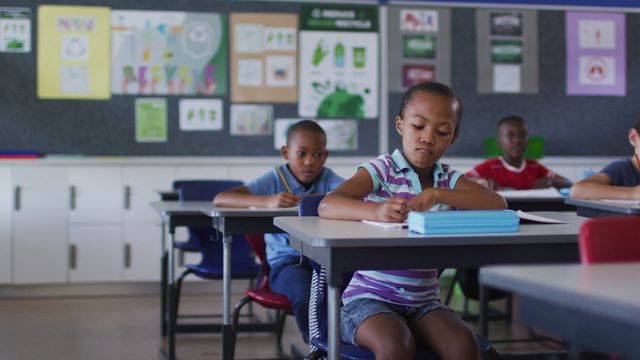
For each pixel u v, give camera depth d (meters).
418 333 1.66
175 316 3.15
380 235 1.46
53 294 4.83
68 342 3.54
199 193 3.61
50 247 4.76
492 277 0.85
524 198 3.33
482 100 5.29
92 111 4.93
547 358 3.14
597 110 5.42
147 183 4.85
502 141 4.54
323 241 1.41
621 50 5.44
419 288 1.74
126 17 4.94
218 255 3.33
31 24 4.86
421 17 5.20
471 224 1.50
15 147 4.87
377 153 5.19
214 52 5.03
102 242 4.82
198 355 3.31
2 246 4.72
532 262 1.49
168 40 4.98
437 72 5.24
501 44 5.30
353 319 1.65
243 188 2.86
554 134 5.38
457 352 1.54
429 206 1.72
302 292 2.34
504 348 3.44
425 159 1.80
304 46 5.10
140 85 4.97
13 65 4.86
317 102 5.13
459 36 5.25
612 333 0.70
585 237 1.14
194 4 5.00
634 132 3.01
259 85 5.07
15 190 4.71
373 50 5.16
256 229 2.46
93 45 4.91
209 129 5.04
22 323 3.97
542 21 5.34
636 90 5.41
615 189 2.81
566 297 0.74
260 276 2.68
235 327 2.57
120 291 4.90
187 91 5.01
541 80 5.36
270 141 5.10
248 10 5.05
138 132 4.97
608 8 5.40
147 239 4.86
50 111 4.89
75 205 4.78
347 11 5.13
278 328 3.45
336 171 5.05
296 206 2.61
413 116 1.79
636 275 0.88
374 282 1.74
